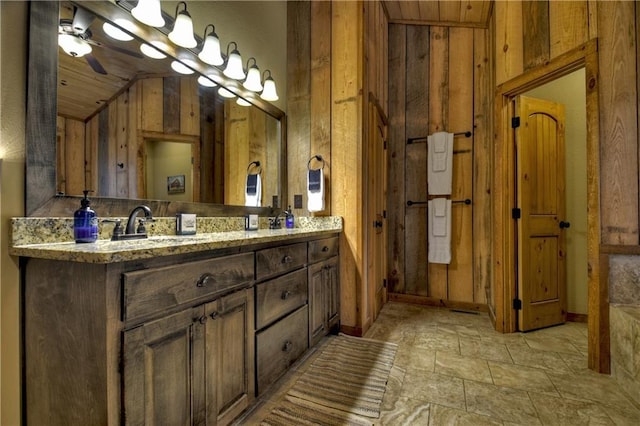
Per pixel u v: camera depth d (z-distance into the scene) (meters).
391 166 3.59
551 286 2.77
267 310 1.54
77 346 0.91
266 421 1.43
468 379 1.81
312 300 2.02
